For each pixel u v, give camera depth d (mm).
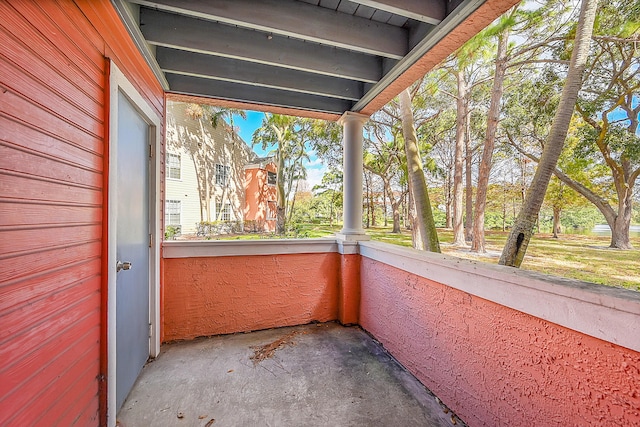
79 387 1048
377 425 1410
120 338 1488
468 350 1397
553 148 2572
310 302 2727
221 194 12227
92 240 1139
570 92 2518
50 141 871
